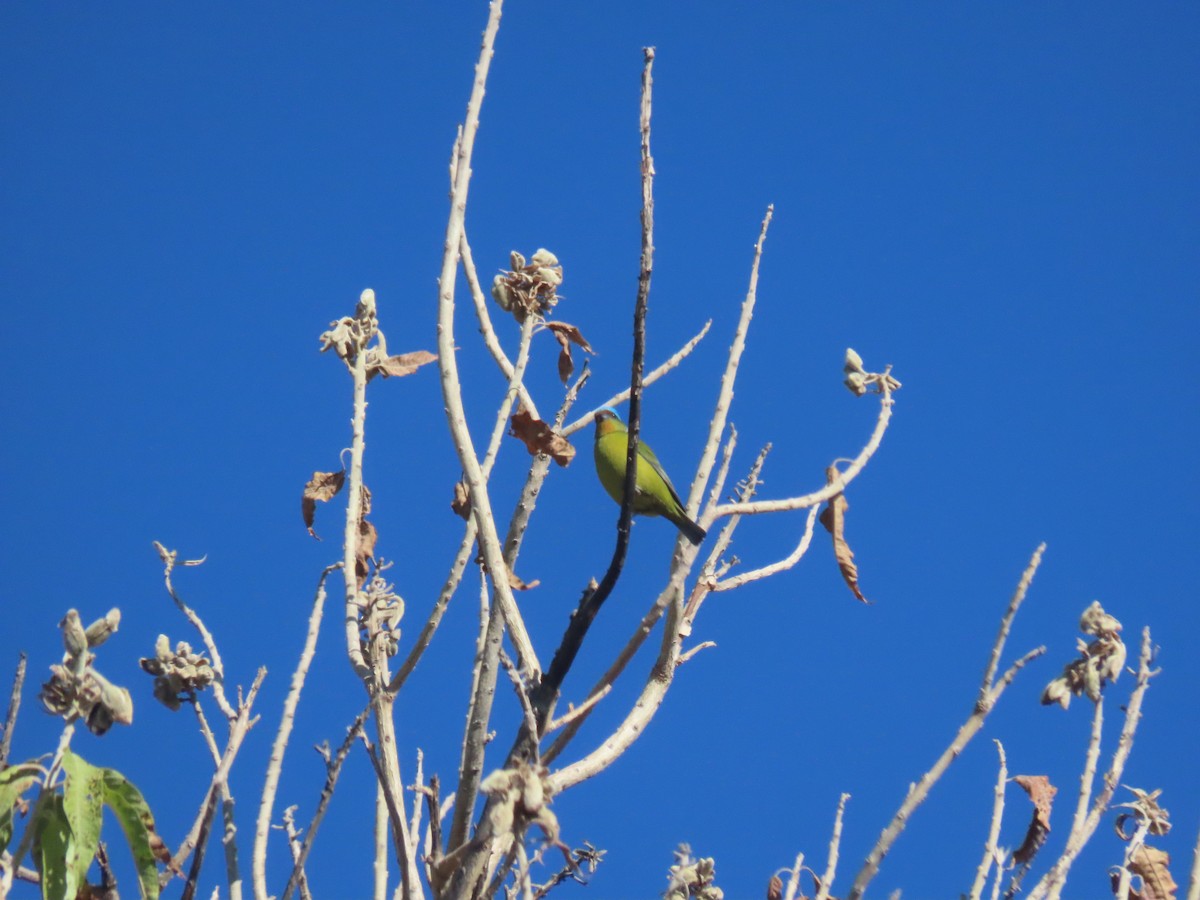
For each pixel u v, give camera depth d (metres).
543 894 11.73
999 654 10.70
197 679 11.31
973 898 10.51
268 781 10.14
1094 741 11.26
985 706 10.54
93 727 9.16
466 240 12.42
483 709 10.42
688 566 11.20
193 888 9.88
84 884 9.79
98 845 9.97
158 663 11.27
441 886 9.71
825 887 11.34
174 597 11.68
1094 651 11.53
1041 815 11.14
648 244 10.09
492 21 11.46
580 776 10.03
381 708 10.54
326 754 10.52
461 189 11.07
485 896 9.58
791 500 11.76
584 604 10.21
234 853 10.20
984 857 10.67
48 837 9.19
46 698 9.12
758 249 12.57
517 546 11.83
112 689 9.14
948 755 10.37
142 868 9.75
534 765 8.91
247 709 11.23
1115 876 11.80
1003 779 11.09
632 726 10.60
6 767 9.76
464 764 10.38
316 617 10.92
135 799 9.67
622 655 11.01
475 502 10.63
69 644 9.23
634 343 10.14
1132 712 11.42
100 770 9.49
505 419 11.41
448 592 10.63
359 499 11.66
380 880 10.62
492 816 8.62
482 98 11.34
